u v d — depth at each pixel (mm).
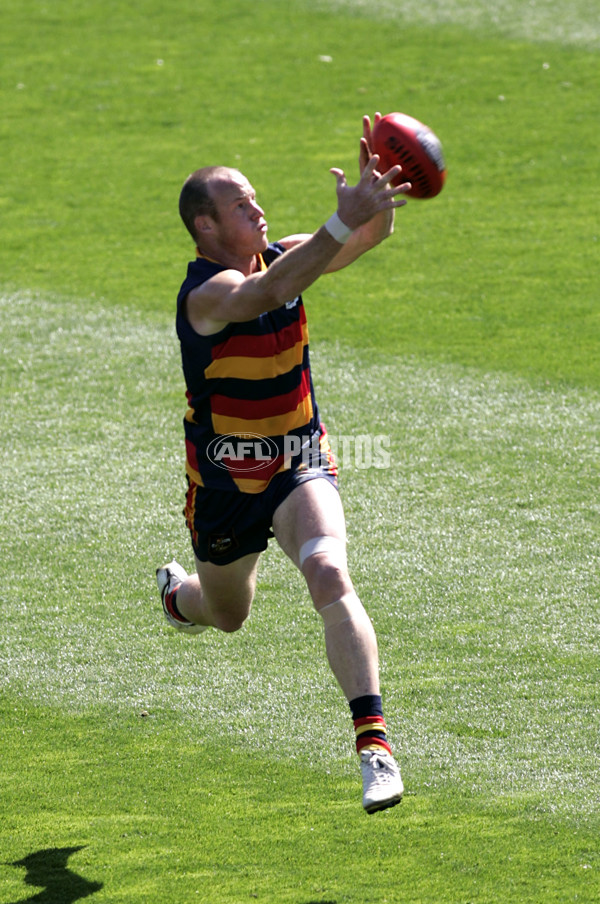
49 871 13242
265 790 15023
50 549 22500
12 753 16094
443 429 27422
